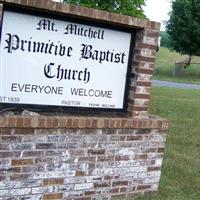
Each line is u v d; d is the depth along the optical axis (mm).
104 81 5328
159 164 5746
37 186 4879
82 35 5074
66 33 4973
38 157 4824
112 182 5402
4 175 4664
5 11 4605
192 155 8148
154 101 16172
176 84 29734
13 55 4727
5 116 4578
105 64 5297
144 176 5648
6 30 4645
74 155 5055
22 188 4793
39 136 4785
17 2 4547
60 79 5027
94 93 5285
